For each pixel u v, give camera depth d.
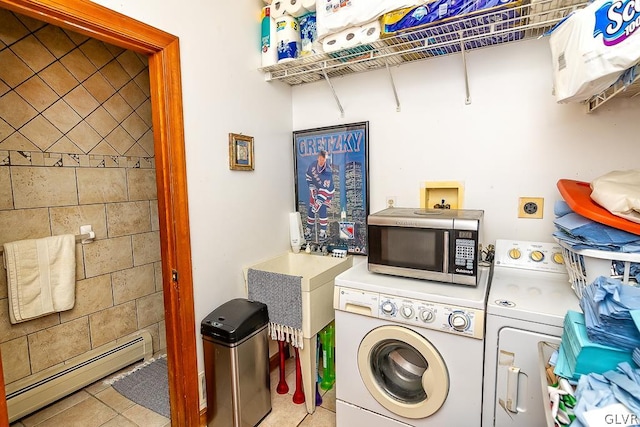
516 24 1.53
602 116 1.55
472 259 1.40
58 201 2.01
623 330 0.74
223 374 1.66
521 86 1.71
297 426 1.79
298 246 2.42
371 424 1.55
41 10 1.14
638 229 1.02
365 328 1.52
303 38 1.96
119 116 2.30
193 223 1.70
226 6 1.85
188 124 1.65
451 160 1.92
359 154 2.19
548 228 1.71
